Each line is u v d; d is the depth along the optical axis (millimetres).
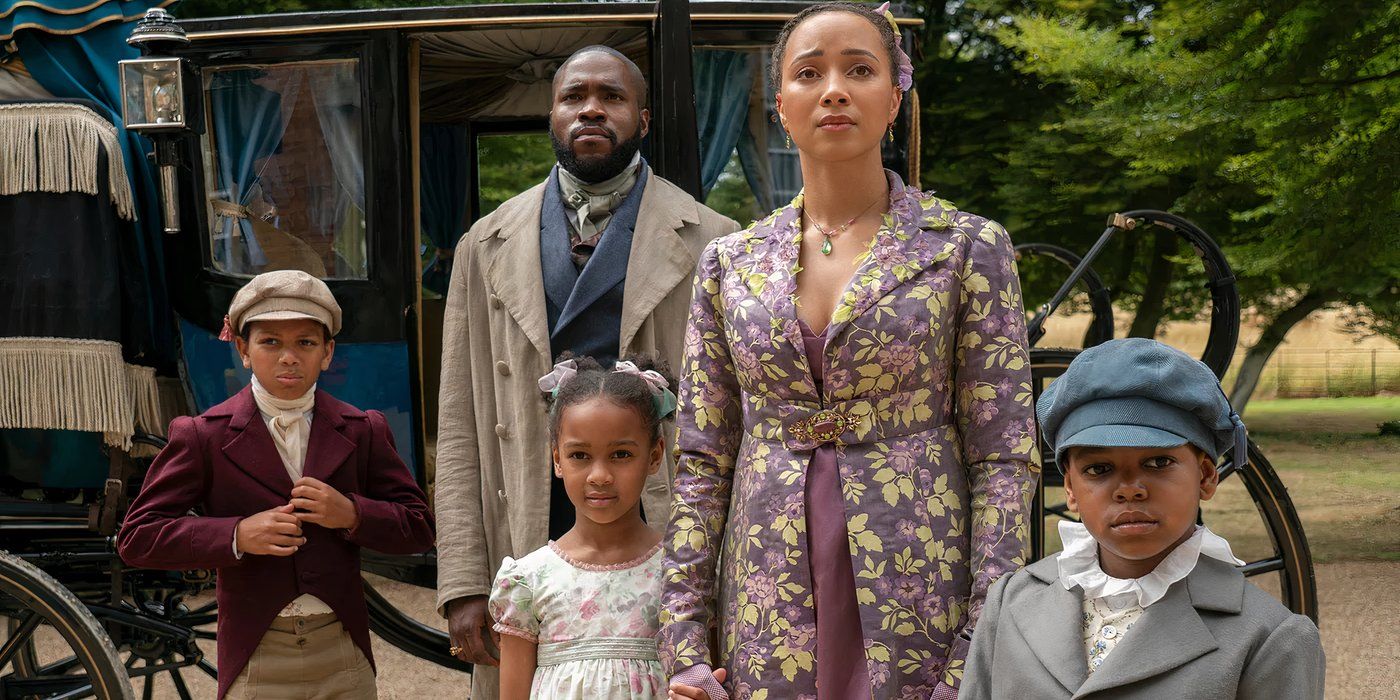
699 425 2121
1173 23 7949
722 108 3295
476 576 2682
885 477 1940
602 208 2783
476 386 2791
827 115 1963
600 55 2807
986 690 1752
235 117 3318
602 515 2293
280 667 2648
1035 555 3887
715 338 2117
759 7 3256
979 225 1999
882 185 2072
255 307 2703
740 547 2021
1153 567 1663
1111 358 1668
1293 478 10953
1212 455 1668
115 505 3188
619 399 2293
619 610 2307
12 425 3107
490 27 3191
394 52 3248
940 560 1935
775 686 1946
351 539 2717
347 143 3297
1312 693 1534
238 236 3330
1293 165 7633
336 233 3311
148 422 3281
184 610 3855
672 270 2729
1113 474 1642
